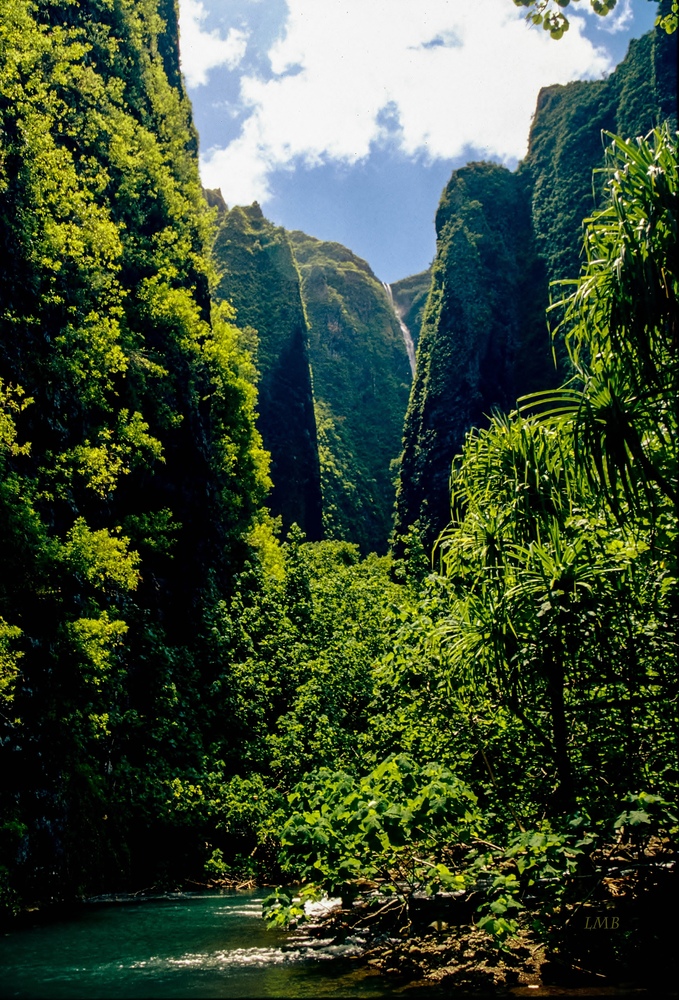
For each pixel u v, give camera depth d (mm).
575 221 96750
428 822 5426
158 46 39844
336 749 14656
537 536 6336
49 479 14156
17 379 13445
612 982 4551
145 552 19406
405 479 95062
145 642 17109
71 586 13367
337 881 5684
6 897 9117
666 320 5297
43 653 11898
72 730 12133
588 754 6617
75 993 4875
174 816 13578
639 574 6246
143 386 20094
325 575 35250
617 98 99062
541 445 6289
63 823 11273
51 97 17656
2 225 13969
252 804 13852
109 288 18703
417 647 8305
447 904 6586
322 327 161000
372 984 4859
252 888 12555
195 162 41062
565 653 6246
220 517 26375
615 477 5477
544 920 5270
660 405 5559
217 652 20469
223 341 32969
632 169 5270
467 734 7789
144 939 6996
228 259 103188
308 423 96500
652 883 5578
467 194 110750
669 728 6246
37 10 20516
